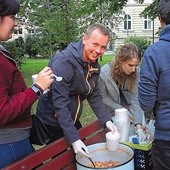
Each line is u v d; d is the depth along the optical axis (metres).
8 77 1.92
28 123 2.10
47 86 1.93
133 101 3.07
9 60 1.97
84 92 2.54
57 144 2.24
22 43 28.50
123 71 3.02
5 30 1.93
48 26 15.95
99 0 9.27
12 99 1.84
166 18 2.15
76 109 2.59
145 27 38.59
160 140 2.21
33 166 2.01
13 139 2.00
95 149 2.49
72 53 2.34
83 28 17.20
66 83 2.32
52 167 2.21
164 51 2.09
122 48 2.98
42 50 17.47
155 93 2.16
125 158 2.42
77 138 2.28
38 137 2.23
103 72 3.11
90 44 2.30
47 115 2.62
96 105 2.68
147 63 2.13
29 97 1.87
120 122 2.74
